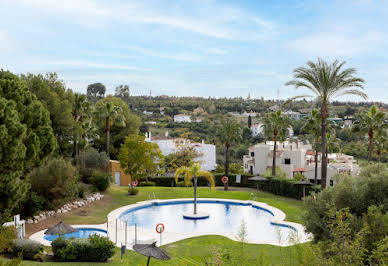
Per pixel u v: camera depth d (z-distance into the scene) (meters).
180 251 19.30
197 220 30.42
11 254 16.88
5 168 20.45
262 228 27.39
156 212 33.25
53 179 27.88
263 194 41.59
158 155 42.09
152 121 127.00
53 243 17.44
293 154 60.81
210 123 122.88
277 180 41.09
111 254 17.59
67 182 28.69
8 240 13.88
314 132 44.12
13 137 20.22
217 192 42.28
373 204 13.63
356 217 12.95
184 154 62.91
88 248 17.19
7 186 20.31
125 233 24.45
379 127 38.12
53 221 26.53
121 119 48.94
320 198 15.12
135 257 18.38
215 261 11.66
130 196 38.38
